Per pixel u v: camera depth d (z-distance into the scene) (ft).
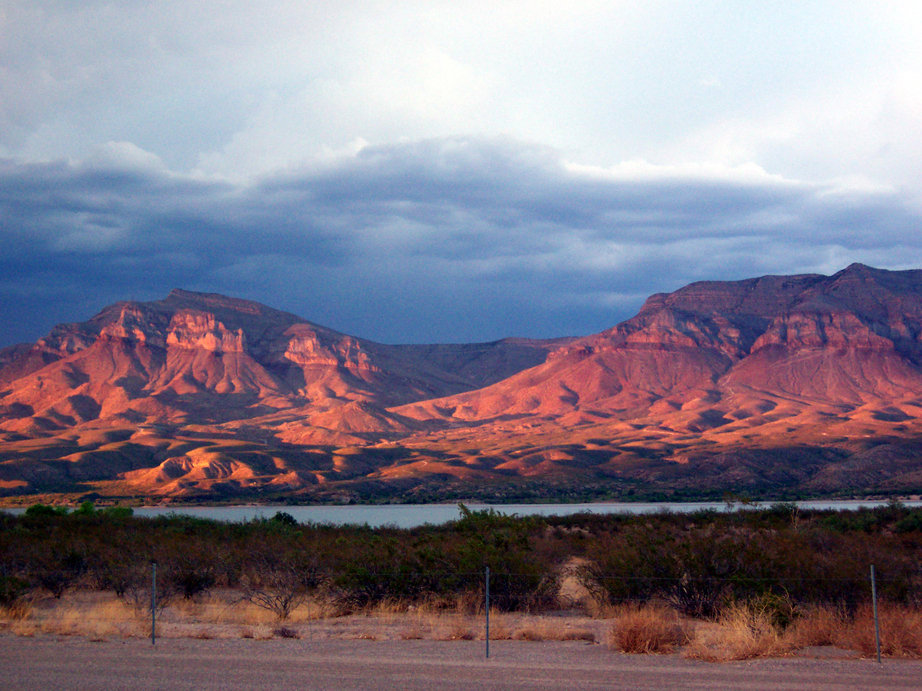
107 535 121.19
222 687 45.78
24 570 88.38
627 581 73.92
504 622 68.49
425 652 55.83
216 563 86.43
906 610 64.34
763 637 56.54
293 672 49.39
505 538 81.35
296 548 92.12
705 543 74.08
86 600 82.99
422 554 79.87
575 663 52.24
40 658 53.42
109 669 50.11
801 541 79.92
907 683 46.65
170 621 69.92
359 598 77.56
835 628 59.52
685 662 52.70
